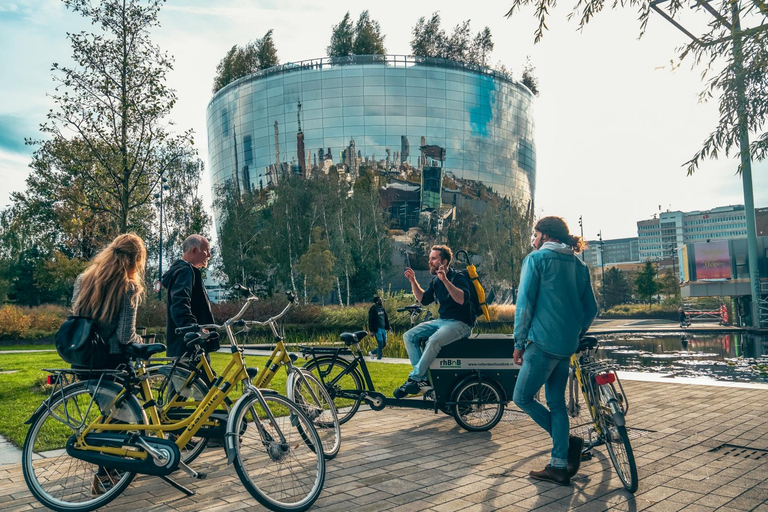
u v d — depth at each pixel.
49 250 39.09
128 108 10.76
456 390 5.41
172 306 4.28
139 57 10.95
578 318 3.74
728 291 35.12
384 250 62.84
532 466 4.12
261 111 84.12
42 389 8.11
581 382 4.30
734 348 18.58
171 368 3.79
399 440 5.03
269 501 3.14
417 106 81.38
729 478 3.73
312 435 3.39
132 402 3.43
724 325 38.41
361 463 4.23
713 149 4.98
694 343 21.75
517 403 3.89
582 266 3.88
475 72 84.06
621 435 3.50
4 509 3.25
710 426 5.34
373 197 64.06
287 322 26.20
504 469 4.05
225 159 89.62
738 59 4.59
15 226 39.22
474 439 5.07
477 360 5.50
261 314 25.92
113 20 10.61
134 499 3.43
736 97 4.77
